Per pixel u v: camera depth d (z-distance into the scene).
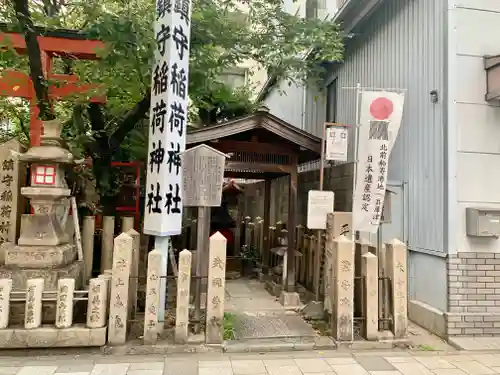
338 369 4.44
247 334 5.31
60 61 8.43
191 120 12.19
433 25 6.17
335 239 5.36
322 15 11.46
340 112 9.96
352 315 5.16
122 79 6.38
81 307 5.42
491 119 5.84
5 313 4.55
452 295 5.57
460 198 5.69
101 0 7.23
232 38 7.19
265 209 9.32
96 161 7.84
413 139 6.61
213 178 5.48
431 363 4.68
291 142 6.96
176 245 10.02
